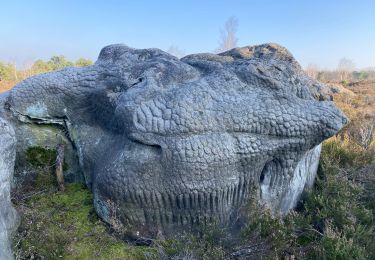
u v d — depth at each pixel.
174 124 3.38
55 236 3.47
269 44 4.75
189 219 3.61
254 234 3.39
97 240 3.57
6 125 3.31
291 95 3.78
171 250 3.27
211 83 3.68
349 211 3.87
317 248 3.45
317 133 3.76
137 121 3.44
